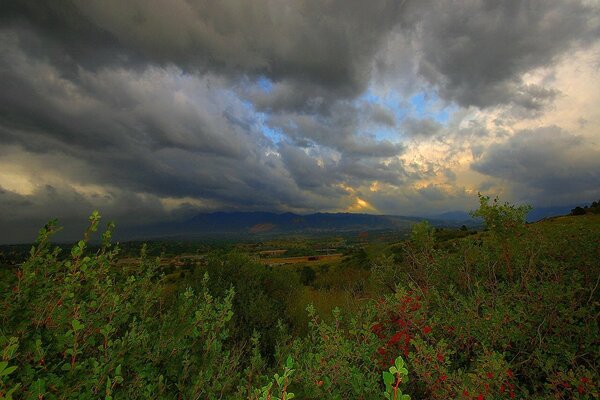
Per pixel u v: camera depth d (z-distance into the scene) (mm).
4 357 1724
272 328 6496
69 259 2643
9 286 2482
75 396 2033
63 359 2184
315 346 3029
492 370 2461
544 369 2695
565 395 2736
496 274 4637
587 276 3973
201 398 2785
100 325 2650
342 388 2508
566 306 3568
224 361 2889
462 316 3273
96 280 2816
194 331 3049
